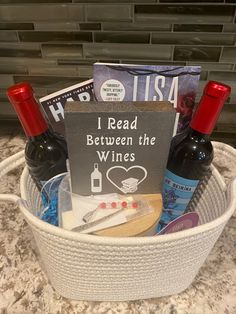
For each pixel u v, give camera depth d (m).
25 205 0.38
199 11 0.54
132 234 0.39
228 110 0.68
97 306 0.46
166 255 0.37
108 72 0.40
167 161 0.43
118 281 0.41
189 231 0.35
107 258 0.37
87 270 0.39
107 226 0.40
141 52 0.60
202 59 0.60
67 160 0.44
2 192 0.59
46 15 0.56
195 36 0.57
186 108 0.44
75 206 0.41
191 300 0.46
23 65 0.64
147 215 0.41
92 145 0.37
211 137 0.72
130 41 0.59
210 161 0.44
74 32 0.59
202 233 0.35
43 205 0.48
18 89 0.37
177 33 0.57
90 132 0.36
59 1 0.54
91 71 0.64
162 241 0.34
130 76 0.41
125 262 0.38
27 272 0.49
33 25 0.58
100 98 0.42
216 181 0.46
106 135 0.36
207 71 0.62
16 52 0.62
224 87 0.37
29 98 0.38
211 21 0.55
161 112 0.35
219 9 0.53
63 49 0.61
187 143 0.43
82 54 0.62
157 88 0.42
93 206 0.42
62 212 0.41
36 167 0.44
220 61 0.60
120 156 0.39
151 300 0.47
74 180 0.41
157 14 0.55
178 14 0.54
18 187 0.61
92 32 0.58
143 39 0.58
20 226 0.55
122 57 0.61
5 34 0.60
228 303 0.46
